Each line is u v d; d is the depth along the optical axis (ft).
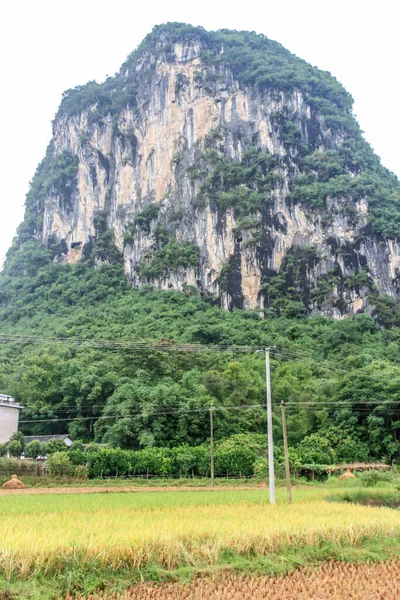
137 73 576.20
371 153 531.50
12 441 195.83
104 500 117.39
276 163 485.15
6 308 479.82
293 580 64.95
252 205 459.73
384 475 168.66
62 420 264.93
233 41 564.71
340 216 449.89
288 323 397.39
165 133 529.04
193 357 285.43
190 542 69.31
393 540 82.33
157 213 495.82
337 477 185.57
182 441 211.82
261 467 191.83
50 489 150.10
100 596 56.90
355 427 228.22
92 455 177.37
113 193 532.73
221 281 443.73
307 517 89.15
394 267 429.79
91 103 574.15
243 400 249.96
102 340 330.13
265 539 73.26
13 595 54.29
